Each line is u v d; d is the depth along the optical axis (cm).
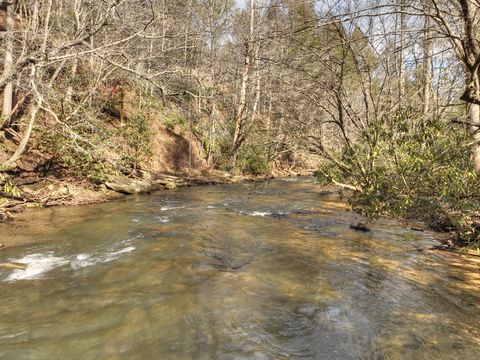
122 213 973
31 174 1170
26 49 978
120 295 453
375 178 719
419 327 383
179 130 2277
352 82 798
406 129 694
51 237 706
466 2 426
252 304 434
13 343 343
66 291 462
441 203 694
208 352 333
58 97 1217
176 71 1145
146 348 339
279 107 894
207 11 2080
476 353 334
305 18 509
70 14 1341
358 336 364
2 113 1269
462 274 541
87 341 349
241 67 2050
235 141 2228
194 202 1225
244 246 686
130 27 1037
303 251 657
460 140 609
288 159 2759
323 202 1268
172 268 555
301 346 345
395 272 549
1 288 467
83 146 1173
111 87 1777
